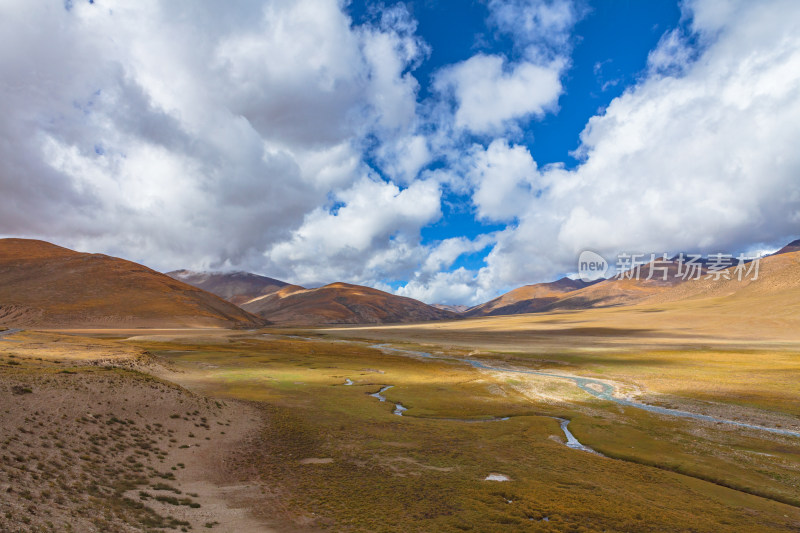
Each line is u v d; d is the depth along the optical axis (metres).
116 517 18.25
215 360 86.50
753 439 36.97
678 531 20.48
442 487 25.81
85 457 24.50
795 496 25.69
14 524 14.91
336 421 41.94
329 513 21.88
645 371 73.19
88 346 70.50
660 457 32.97
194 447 31.31
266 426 39.06
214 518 20.28
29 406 28.11
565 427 41.88
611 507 23.06
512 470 29.23
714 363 78.31
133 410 33.81
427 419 44.72
